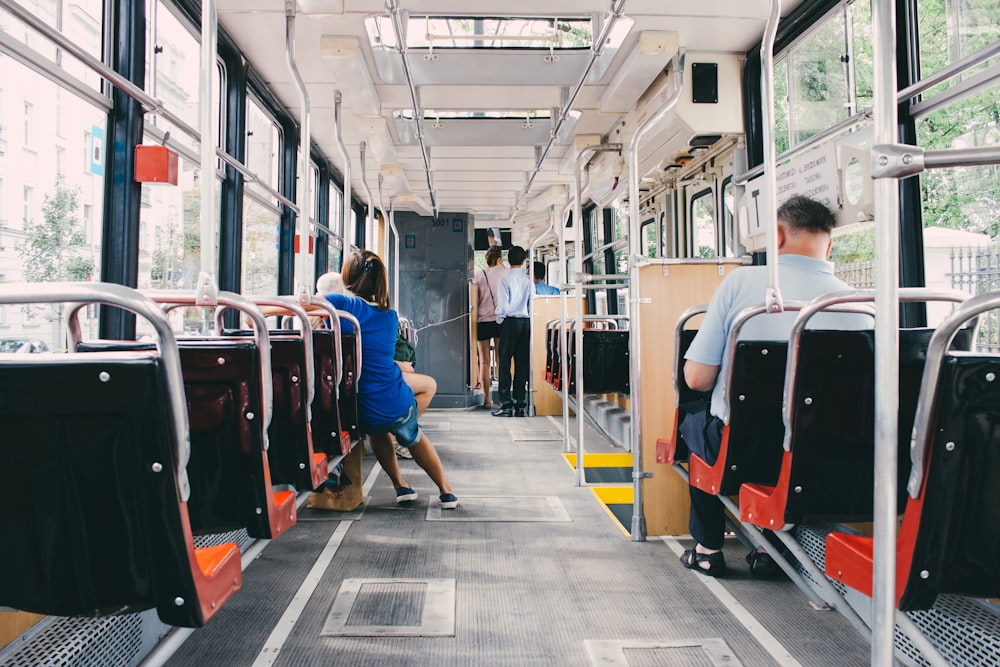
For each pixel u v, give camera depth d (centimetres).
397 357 539
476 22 416
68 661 158
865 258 355
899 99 304
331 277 467
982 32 268
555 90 495
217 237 459
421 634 228
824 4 385
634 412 334
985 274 268
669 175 662
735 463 224
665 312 339
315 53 462
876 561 127
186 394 188
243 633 229
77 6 272
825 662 209
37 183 249
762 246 345
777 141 448
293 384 249
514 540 332
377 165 779
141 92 295
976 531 123
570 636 228
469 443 609
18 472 122
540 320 816
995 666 148
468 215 955
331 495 384
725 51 468
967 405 117
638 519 331
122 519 125
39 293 114
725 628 233
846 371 184
